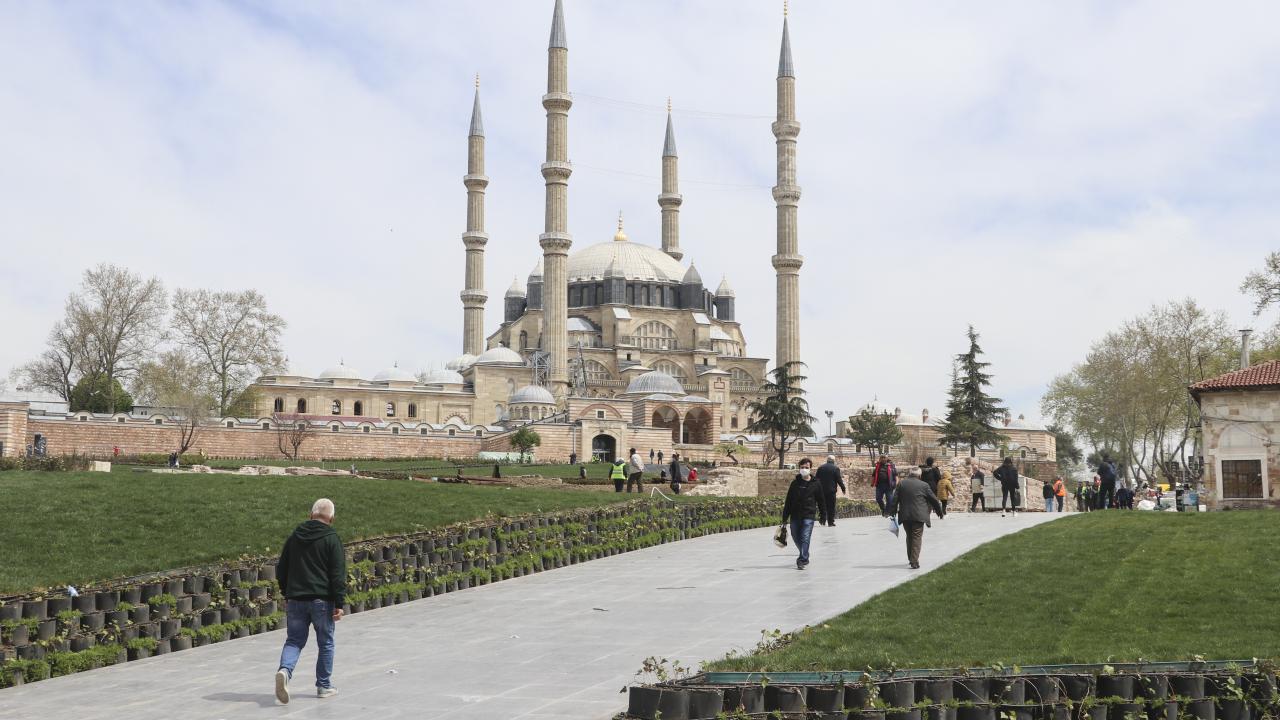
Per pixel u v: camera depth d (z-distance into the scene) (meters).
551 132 153.25
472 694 17.08
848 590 26.25
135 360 124.81
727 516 46.53
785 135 161.25
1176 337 112.31
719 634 21.41
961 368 128.25
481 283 173.50
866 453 141.00
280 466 89.00
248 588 24.69
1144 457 121.44
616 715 15.00
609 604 25.84
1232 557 27.67
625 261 179.25
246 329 132.50
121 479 41.88
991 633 20.19
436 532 31.88
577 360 162.38
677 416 142.88
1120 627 20.66
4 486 37.38
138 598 22.20
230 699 17.38
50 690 18.55
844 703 15.02
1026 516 50.25
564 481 73.25
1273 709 15.98
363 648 21.52
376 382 155.25
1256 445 60.75
